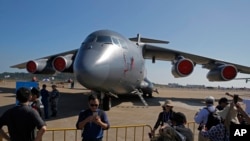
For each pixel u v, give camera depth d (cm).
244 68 1811
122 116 1175
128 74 1269
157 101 1867
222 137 408
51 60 1838
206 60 1802
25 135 354
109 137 790
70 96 2044
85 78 1029
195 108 1606
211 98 550
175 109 1532
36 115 359
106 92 1199
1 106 1366
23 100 362
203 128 521
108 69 1082
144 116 1195
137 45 1595
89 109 439
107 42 1195
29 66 1753
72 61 1612
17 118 352
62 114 1183
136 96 2136
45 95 1080
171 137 332
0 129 382
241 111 431
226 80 1599
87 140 439
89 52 1112
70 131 848
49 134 805
